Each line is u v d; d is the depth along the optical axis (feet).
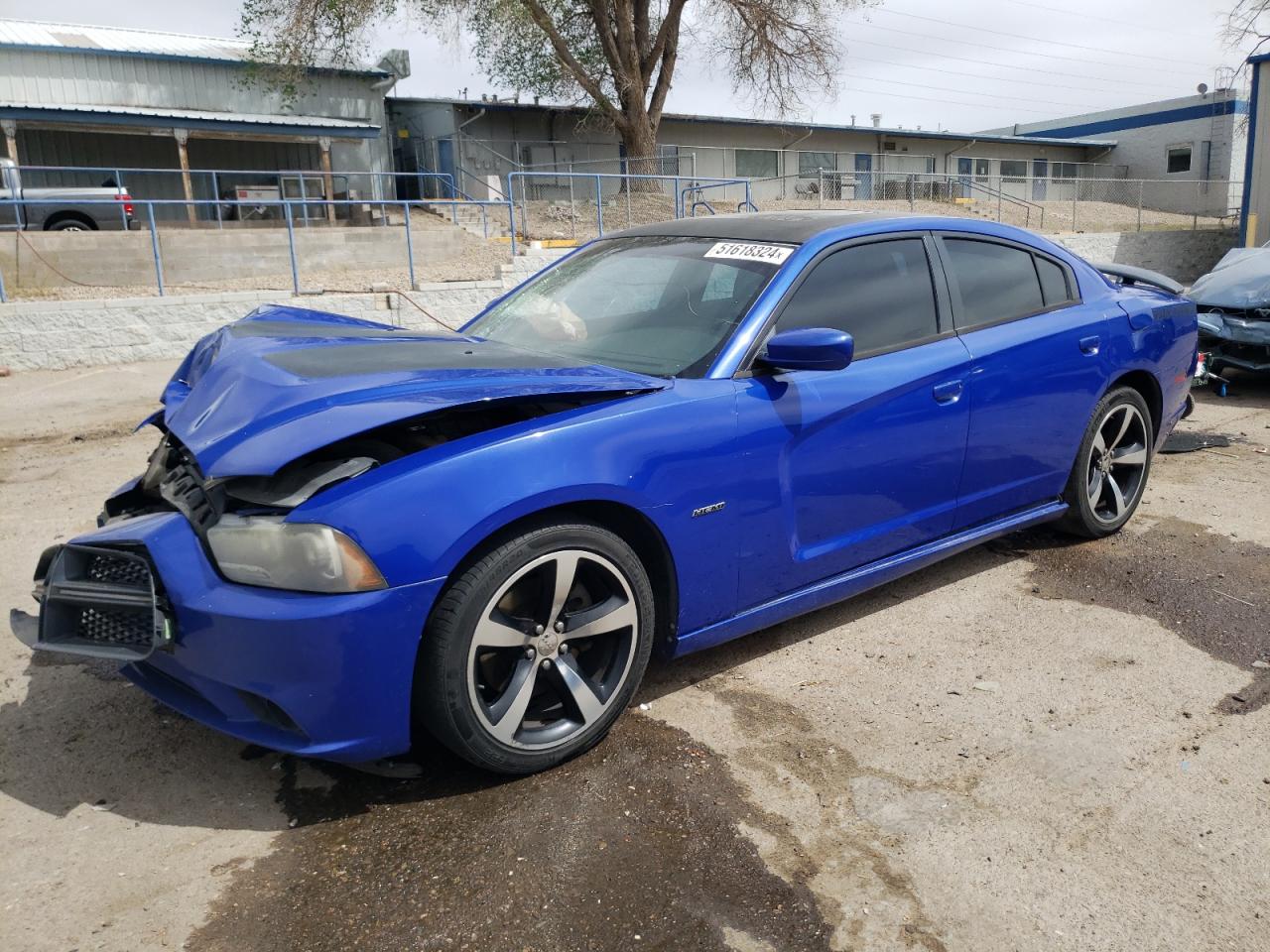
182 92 79.97
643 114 80.94
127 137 78.13
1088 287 14.03
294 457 7.47
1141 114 129.29
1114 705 9.99
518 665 8.43
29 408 29.27
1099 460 14.30
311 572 7.33
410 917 6.91
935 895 7.16
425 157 94.32
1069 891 7.22
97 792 8.49
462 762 8.93
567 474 8.21
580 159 96.48
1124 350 13.88
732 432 9.41
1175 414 15.48
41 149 75.05
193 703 8.27
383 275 57.67
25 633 8.45
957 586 13.30
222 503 7.98
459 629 7.82
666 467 8.93
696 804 8.25
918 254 11.78
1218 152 121.08
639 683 9.27
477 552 7.95
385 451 8.46
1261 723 9.60
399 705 7.73
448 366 9.13
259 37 73.82
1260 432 22.02
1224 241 92.27
